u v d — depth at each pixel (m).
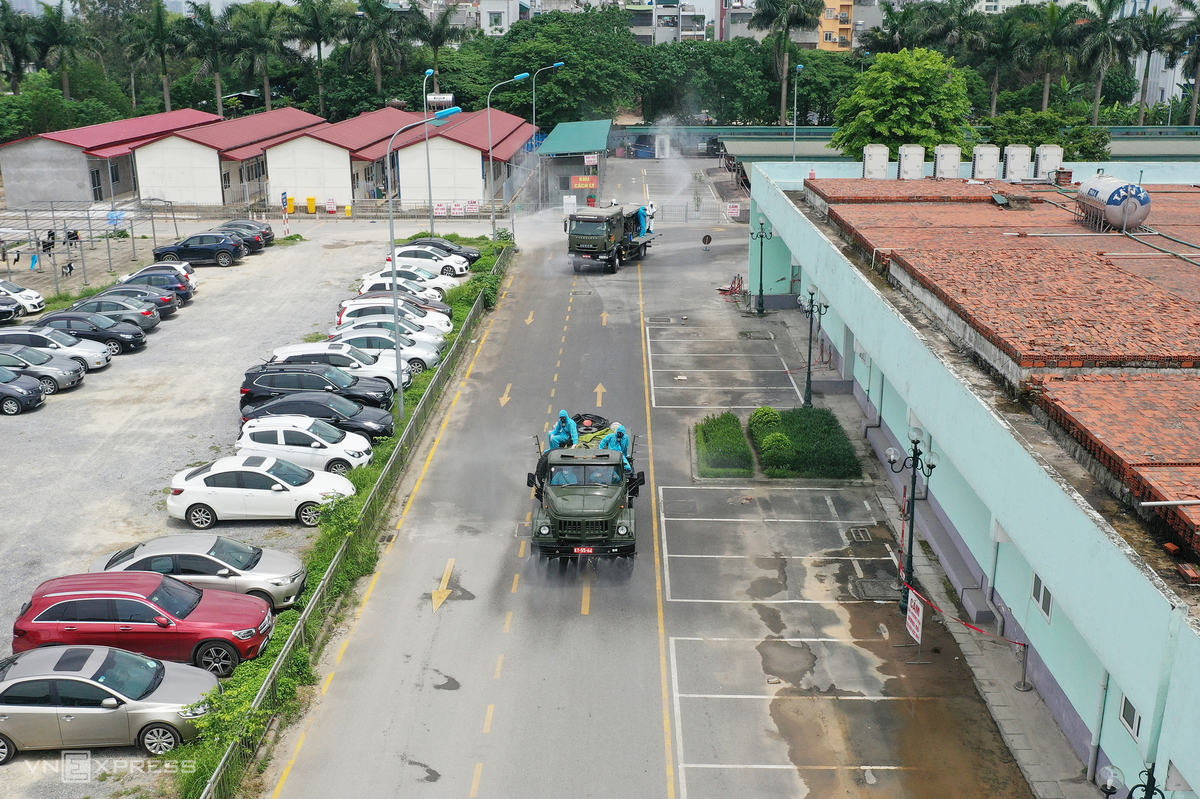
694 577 24.83
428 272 51.41
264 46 98.25
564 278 55.78
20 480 29.80
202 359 41.28
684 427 34.62
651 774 17.80
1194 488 14.38
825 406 36.47
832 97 109.50
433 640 22.03
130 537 26.48
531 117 105.69
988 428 18.27
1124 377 19.41
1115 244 31.86
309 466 29.66
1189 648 11.62
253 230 62.19
